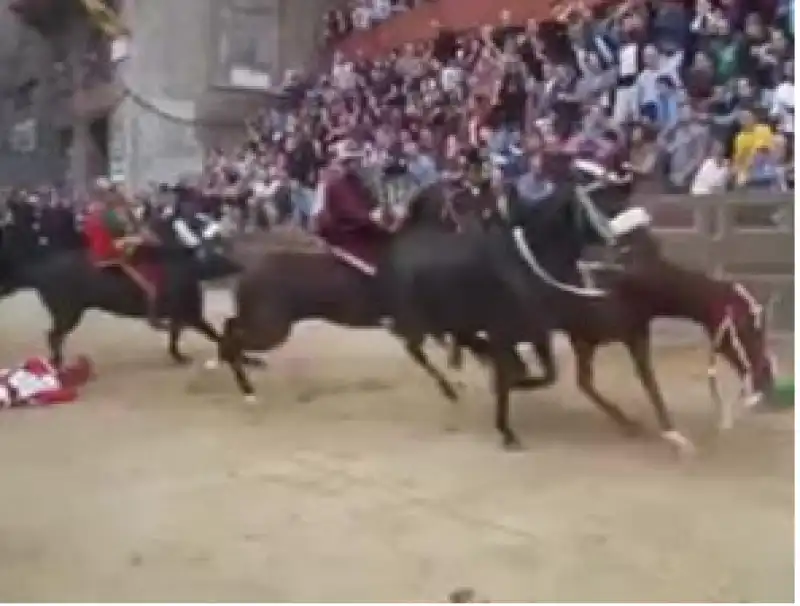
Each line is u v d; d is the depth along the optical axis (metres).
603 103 15.25
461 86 18.62
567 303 7.89
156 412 9.59
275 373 11.36
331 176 9.18
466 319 8.26
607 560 5.70
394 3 23.94
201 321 11.58
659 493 6.88
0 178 33.91
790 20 13.96
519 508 6.61
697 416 8.95
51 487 7.20
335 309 9.20
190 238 11.34
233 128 29.31
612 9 16.39
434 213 8.80
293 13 29.25
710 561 5.66
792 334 10.98
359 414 9.38
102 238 11.14
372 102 21.42
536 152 13.34
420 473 7.43
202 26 29.06
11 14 35.47
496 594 5.25
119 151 29.55
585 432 8.58
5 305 19.17
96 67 31.20
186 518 6.50
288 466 7.66
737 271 12.08
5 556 5.89
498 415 8.17
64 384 10.69
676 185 13.42
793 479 7.12
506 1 18.97
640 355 7.89
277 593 5.30
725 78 14.11
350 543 6.02
